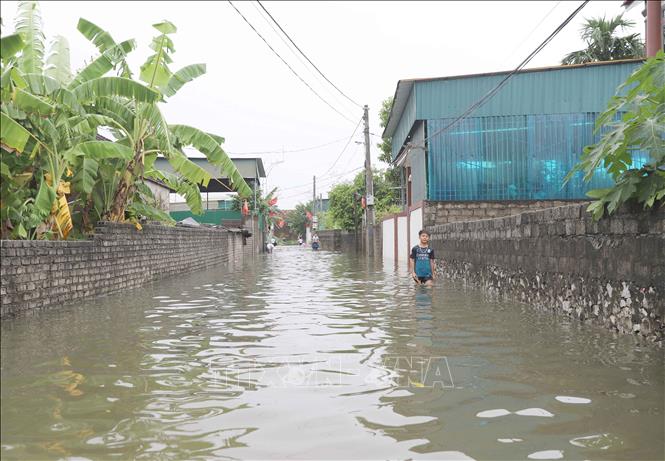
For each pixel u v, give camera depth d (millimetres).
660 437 3273
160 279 16141
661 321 5773
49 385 4480
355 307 9367
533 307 9180
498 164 19625
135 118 12867
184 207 44094
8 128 8656
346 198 46156
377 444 3207
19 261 8430
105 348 5953
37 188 10648
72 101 10062
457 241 14992
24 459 3008
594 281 7320
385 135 30641
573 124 19422
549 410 3787
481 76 19844
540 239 9148
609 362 5141
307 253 45500
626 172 6410
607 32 24781
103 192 12953
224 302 10281
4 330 7125
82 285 10742
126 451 3117
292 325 7500
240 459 3006
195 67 13406
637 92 6539
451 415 3705
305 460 2988
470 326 7266
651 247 5945
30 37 11086
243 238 36625
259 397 4145
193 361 5332
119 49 11273
